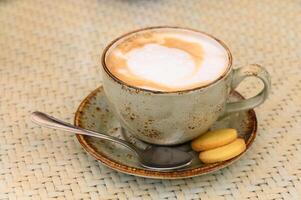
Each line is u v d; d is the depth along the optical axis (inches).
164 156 19.2
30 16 28.3
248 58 25.2
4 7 29.1
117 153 19.6
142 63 19.7
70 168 19.7
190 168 18.5
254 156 20.1
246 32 27.1
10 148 20.4
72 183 19.1
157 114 18.6
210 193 18.7
